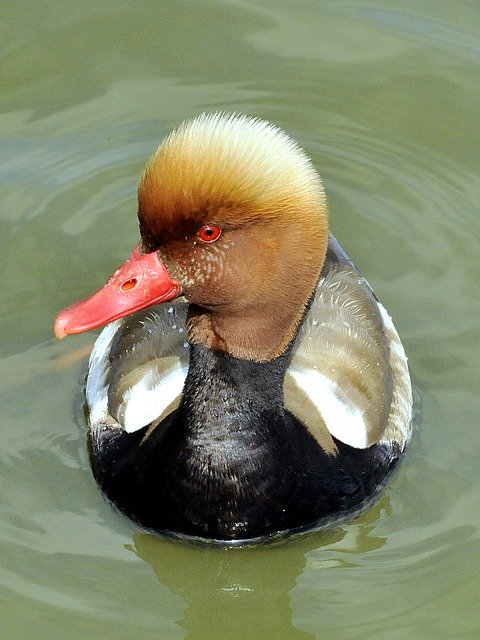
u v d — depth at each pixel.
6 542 0.84
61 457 0.89
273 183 0.74
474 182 1.05
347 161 1.06
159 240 0.75
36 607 0.81
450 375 0.94
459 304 0.98
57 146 1.06
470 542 0.85
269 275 0.76
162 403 0.84
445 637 0.80
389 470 0.87
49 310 0.97
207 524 0.82
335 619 0.82
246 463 0.80
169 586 0.83
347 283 0.89
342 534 0.85
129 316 0.88
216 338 0.78
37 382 0.93
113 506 0.85
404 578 0.83
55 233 1.01
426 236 1.02
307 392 0.84
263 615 0.83
